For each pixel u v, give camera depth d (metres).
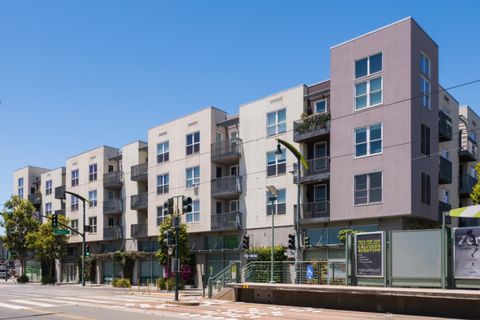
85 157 59.94
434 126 33.72
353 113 33.25
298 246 28.98
